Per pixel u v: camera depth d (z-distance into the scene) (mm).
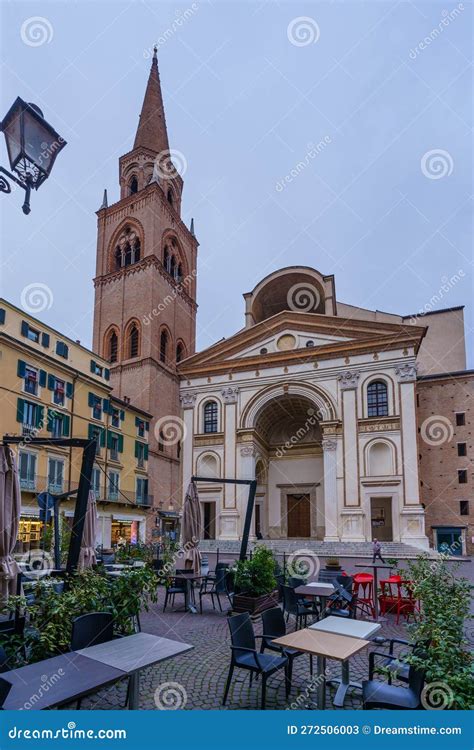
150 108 56094
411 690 5363
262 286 40500
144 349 44500
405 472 29953
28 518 25656
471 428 36094
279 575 13664
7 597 6926
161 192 50875
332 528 30688
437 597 6961
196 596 14633
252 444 34562
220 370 37031
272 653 8305
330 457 31922
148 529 37438
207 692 6562
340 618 7055
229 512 33656
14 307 26812
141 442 38500
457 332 43000
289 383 34438
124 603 7375
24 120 5270
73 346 31828
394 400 31516
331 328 34781
